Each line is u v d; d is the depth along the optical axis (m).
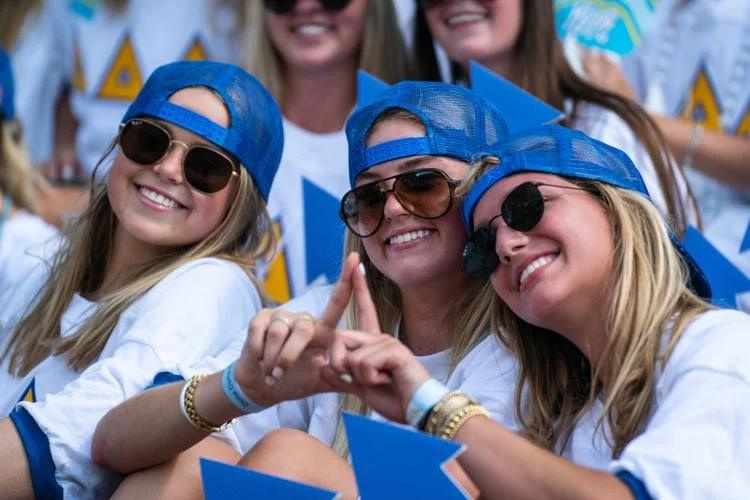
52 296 3.80
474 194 2.81
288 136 4.86
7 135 5.32
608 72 5.02
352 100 4.90
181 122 3.59
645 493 2.36
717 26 5.07
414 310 3.27
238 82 3.69
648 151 4.25
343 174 4.79
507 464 2.40
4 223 5.12
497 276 2.77
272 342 2.57
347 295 2.57
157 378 3.18
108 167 4.19
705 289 2.87
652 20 5.25
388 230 3.14
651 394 2.62
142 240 3.69
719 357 2.53
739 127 5.04
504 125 3.31
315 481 2.79
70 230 3.89
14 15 6.00
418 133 3.15
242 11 5.53
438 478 2.38
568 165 2.76
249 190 3.69
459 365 3.12
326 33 4.76
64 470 3.04
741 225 4.84
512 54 4.51
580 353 2.89
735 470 2.38
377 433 2.43
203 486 2.62
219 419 2.76
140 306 3.53
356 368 2.52
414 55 4.79
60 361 3.62
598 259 2.69
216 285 3.55
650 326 2.64
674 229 3.70
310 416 3.42
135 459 2.90
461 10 4.48
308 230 4.03
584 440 2.75
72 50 5.93
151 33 5.63
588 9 4.58
